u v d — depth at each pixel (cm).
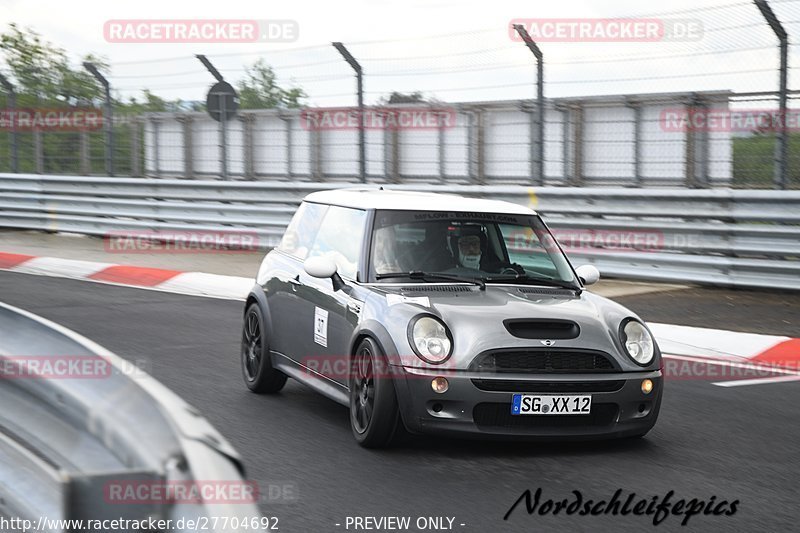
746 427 1608
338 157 4706
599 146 3850
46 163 5241
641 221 3153
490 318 1393
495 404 1358
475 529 1092
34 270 3722
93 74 4716
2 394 738
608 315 1469
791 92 2958
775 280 2895
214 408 1680
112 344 2258
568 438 1385
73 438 635
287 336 1712
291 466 1331
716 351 2258
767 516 1158
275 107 4997
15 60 7244
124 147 5359
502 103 4119
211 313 2761
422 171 4416
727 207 2983
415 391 1351
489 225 1627
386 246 1566
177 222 4347
